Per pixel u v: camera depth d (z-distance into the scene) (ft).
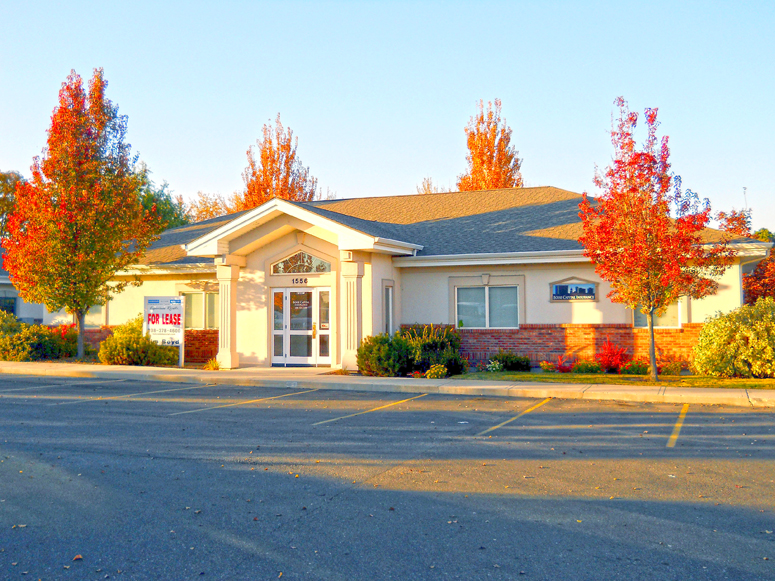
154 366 69.10
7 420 39.11
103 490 24.62
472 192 90.58
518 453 30.09
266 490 24.50
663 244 49.03
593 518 21.11
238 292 68.95
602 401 45.50
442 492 24.07
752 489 24.16
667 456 29.25
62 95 71.10
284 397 48.70
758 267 86.69
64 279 69.31
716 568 17.19
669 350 60.75
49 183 70.49
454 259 66.49
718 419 38.17
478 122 159.22
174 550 18.67
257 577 16.85
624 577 16.69
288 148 162.30
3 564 17.79
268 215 63.98
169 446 31.96
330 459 29.19
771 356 52.49
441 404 44.91
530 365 64.44
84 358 74.13
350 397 48.60
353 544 19.02
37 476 26.58
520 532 19.89
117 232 71.36
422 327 67.82
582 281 63.87
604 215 53.21
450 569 17.24
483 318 67.67
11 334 76.38
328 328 66.23
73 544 19.20
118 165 73.26
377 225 74.59
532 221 74.38
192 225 101.24
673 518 21.06
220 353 66.13
